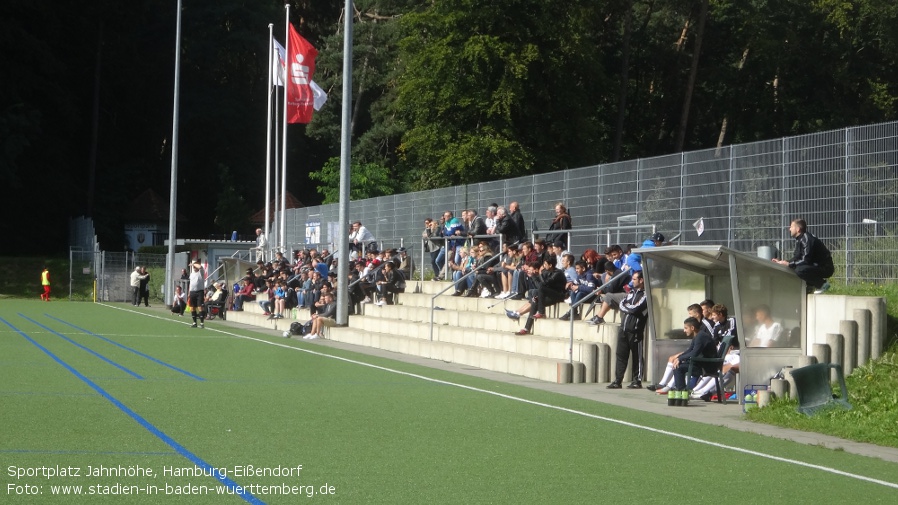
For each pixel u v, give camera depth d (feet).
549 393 57.16
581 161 181.98
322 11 263.08
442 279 103.65
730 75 202.90
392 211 131.75
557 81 179.01
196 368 65.72
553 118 181.06
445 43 177.37
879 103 191.62
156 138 270.67
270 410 46.55
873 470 35.58
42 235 242.58
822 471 35.06
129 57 255.09
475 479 31.86
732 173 69.72
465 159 172.04
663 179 77.87
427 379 62.90
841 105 197.77
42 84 231.71
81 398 48.80
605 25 214.28
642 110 219.20
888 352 52.26
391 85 232.12
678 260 59.52
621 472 33.83
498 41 173.88
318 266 112.57
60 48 244.22
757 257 54.44
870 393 48.65
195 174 268.82
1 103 225.76
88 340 88.17
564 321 69.31
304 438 38.86
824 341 54.29
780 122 201.98
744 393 52.29
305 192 272.31
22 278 200.54
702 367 54.39
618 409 50.72
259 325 121.80
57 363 66.49
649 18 214.07
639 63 216.54
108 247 253.85
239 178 264.31
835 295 54.13
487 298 85.51
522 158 172.76
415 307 93.35
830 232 61.05
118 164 263.70
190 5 261.65
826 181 61.41
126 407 45.98
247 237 238.89
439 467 33.68
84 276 202.08
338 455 35.35
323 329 100.53
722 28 208.64
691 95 196.85
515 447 38.24
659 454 37.60
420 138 181.98
